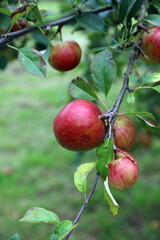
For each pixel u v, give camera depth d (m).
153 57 0.79
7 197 2.19
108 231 1.88
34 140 3.03
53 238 0.58
